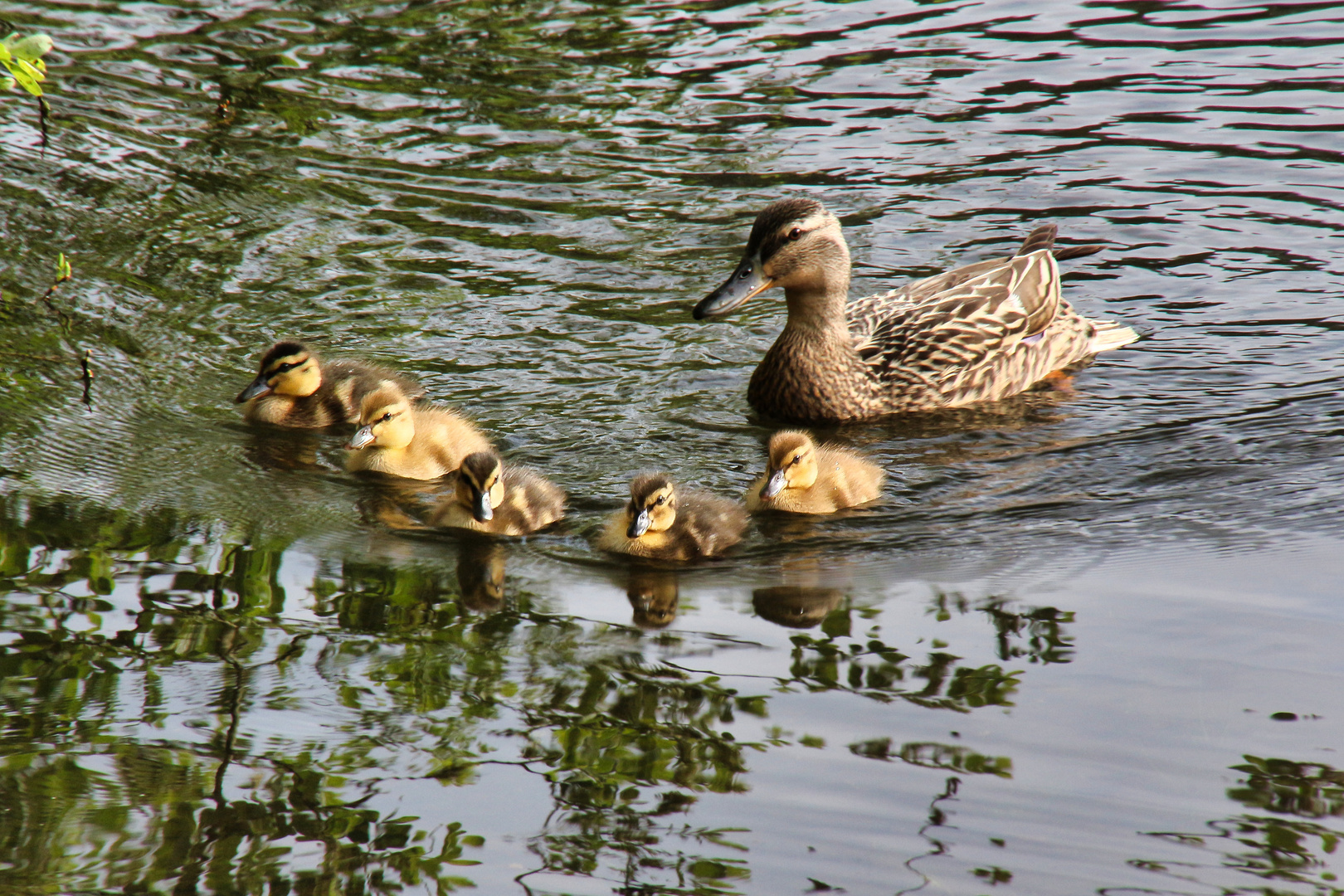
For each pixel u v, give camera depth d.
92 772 6.94
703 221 16.41
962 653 8.22
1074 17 22.33
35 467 10.81
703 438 12.35
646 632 8.61
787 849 6.48
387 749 7.23
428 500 10.99
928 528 10.33
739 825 6.66
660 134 18.52
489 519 9.95
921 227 16.28
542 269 15.30
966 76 20.17
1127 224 16.25
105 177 16.73
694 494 10.77
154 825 6.58
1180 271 15.31
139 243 15.30
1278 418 12.12
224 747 7.18
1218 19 22.02
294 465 11.55
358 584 9.30
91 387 12.38
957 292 13.73
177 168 17.09
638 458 11.89
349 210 16.39
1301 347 13.66
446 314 14.27
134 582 9.05
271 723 7.42
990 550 9.84
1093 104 19.22
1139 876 6.28
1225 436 11.80
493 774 7.03
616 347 13.91
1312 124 18.36
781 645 8.39
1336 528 9.88
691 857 6.42
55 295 14.01
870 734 7.37
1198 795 6.83
